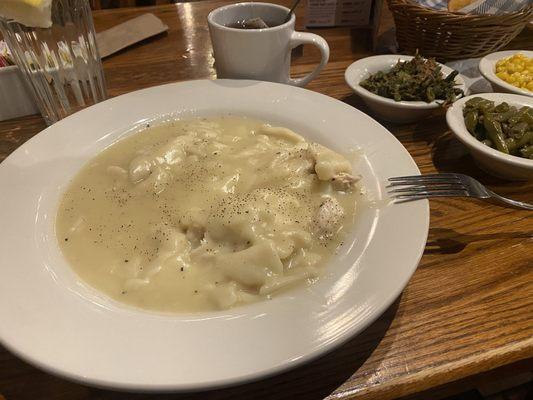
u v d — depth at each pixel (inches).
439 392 9.8
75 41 14.9
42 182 11.6
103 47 19.0
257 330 7.7
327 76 18.0
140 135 14.2
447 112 13.3
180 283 9.7
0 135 14.6
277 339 7.5
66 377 7.1
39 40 14.0
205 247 10.4
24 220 10.4
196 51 19.5
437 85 14.9
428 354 8.7
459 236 11.1
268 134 13.9
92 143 13.3
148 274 9.8
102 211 11.5
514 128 12.7
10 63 14.8
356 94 15.6
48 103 15.3
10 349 7.4
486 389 18.1
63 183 12.1
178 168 12.7
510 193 12.5
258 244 9.9
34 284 8.8
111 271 10.0
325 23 21.4
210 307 9.1
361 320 7.7
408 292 9.9
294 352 7.2
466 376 8.6
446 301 9.7
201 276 9.9
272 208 10.9
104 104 14.3
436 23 17.0
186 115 14.8
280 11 16.0
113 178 12.5
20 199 10.9
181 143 13.3
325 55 15.7
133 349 7.6
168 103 14.8
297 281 9.3
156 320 8.2
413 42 18.5
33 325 7.9
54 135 12.9
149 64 18.6
